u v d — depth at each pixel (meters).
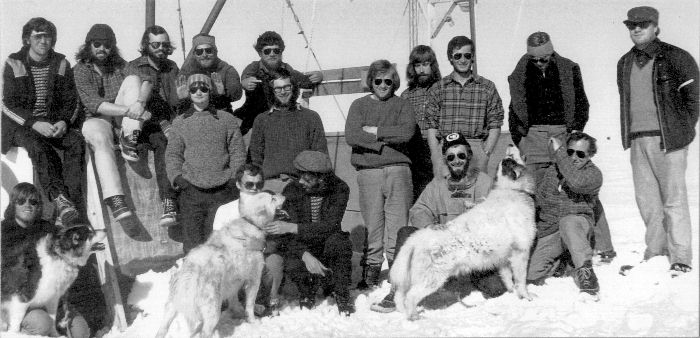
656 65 5.02
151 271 5.78
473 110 5.55
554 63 5.46
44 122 5.29
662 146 4.97
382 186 5.45
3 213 5.13
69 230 4.73
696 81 4.90
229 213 5.22
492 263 4.88
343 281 4.93
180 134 5.50
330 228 5.00
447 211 5.22
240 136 5.62
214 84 5.97
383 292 5.33
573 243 4.90
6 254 4.68
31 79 5.41
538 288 5.09
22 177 5.39
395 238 5.44
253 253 4.73
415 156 6.07
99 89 5.77
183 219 5.48
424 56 5.98
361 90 6.93
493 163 6.28
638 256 5.36
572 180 4.92
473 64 6.23
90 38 5.65
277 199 4.83
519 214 4.82
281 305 5.20
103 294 5.26
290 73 6.16
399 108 5.49
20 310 4.62
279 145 5.48
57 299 4.72
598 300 4.70
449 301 5.13
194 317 4.49
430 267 4.70
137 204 5.84
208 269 4.50
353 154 5.61
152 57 5.98
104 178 5.57
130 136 5.66
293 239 5.02
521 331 4.32
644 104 5.11
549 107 5.44
